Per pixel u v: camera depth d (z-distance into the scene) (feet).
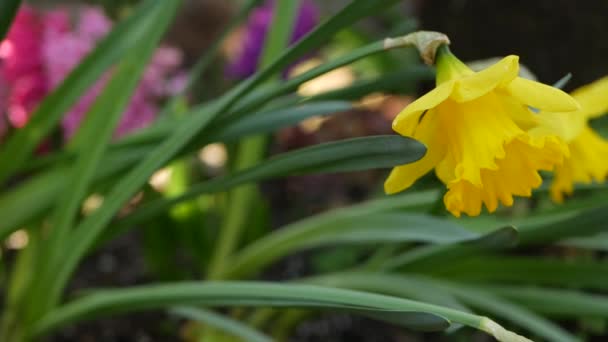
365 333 3.99
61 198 2.75
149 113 3.91
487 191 2.24
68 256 2.73
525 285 3.76
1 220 2.85
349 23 2.35
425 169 2.28
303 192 5.32
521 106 2.23
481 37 4.96
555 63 4.66
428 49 2.21
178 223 3.66
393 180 2.28
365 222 2.85
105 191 2.99
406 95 5.98
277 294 2.35
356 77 7.06
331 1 7.97
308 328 4.00
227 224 3.45
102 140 2.72
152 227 3.63
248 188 3.45
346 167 2.36
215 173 5.16
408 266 2.97
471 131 2.20
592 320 3.75
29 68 3.71
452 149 2.23
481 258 3.11
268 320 3.52
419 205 2.97
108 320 3.84
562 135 2.26
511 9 4.73
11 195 2.88
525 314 2.96
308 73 2.35
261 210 4.00
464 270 3.12
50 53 3.62
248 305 2.41
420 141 2.23
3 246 3.63
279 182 5.37
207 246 3.75
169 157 2.56
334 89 2.64
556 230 2.61
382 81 2.65
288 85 2.39
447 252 2.86
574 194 3.43
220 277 3.26
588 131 2.56
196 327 3.60
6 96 3.70
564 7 4.51
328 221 3.00
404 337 3.97
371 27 6.83
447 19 5.15
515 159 2.24
